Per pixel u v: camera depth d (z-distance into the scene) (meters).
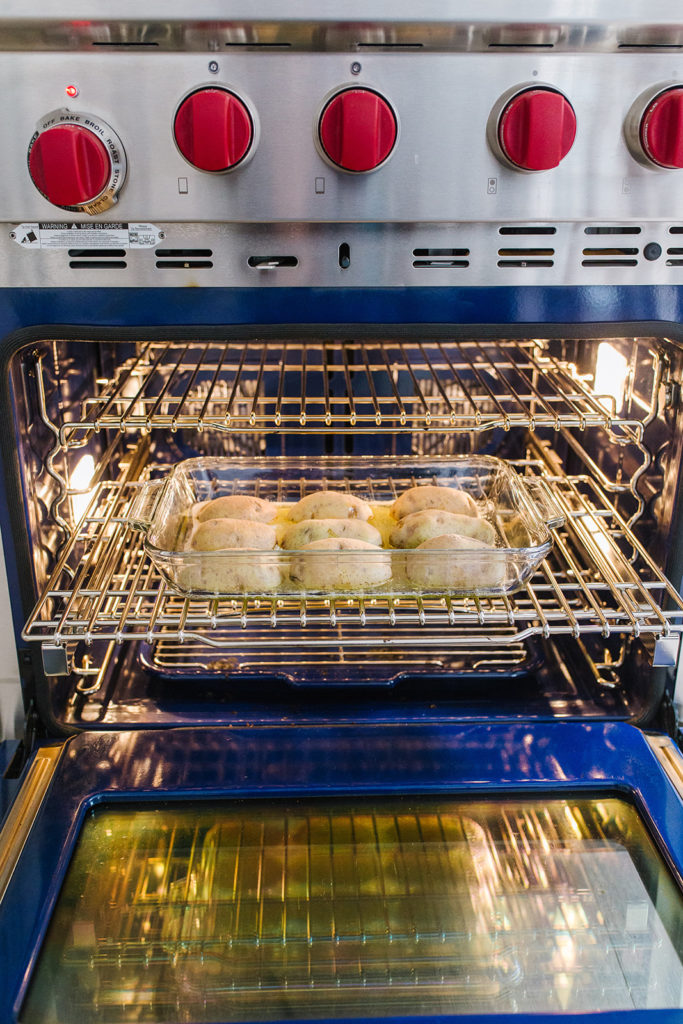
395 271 0.87
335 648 1.20
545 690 1.12
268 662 1.16
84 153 0.77
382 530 1.06
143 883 0.87
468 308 0.89
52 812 0.91
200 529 0.99
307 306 0.88
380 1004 0.77
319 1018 0.75
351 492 1.18
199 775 0.96
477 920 0.85
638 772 0.97
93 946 0.81
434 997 0.78
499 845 0.92
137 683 1.13
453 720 1.06
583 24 0.76
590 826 0.93
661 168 0.82
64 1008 0.76
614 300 0.89
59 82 0.77
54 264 0.85
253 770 0.96
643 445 1.05
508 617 0.92
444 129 0.80
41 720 1.04
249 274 0.86
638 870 0.89
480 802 0.96
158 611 0.95
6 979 0.76
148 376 1.26
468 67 0.78
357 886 0.87
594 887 0.88
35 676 1.01
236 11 0.74
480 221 0.84
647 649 1.04
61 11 0.74
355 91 0.76
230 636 1.21
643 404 1.06
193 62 0.77
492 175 0.82
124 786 0.94
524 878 0.88
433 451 1.44
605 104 0.80
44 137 0.76
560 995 0.78
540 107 0.77
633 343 1.10
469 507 1.07
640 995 0.78
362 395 1.41
